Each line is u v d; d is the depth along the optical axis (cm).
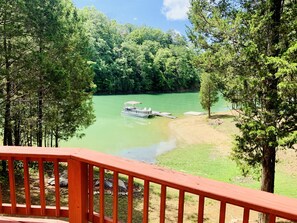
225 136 2212
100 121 2791
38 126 1122
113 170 201
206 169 1485
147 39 7562
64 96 1054
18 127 1087
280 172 1359
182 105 4181
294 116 607
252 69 632
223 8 689
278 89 602
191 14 713
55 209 235
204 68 714
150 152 1856
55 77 1005
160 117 3092
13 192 236
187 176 182
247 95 646
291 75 562
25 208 238
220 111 3419
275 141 606
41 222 241
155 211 900
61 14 1150
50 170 1165
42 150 225
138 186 1099
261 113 639
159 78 6097
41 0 1048
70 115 1193
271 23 612
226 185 169
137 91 5875
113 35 6600
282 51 604
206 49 698
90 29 5947
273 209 143
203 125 2619
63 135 1252
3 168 1045
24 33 999
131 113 3159
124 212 866
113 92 5544
